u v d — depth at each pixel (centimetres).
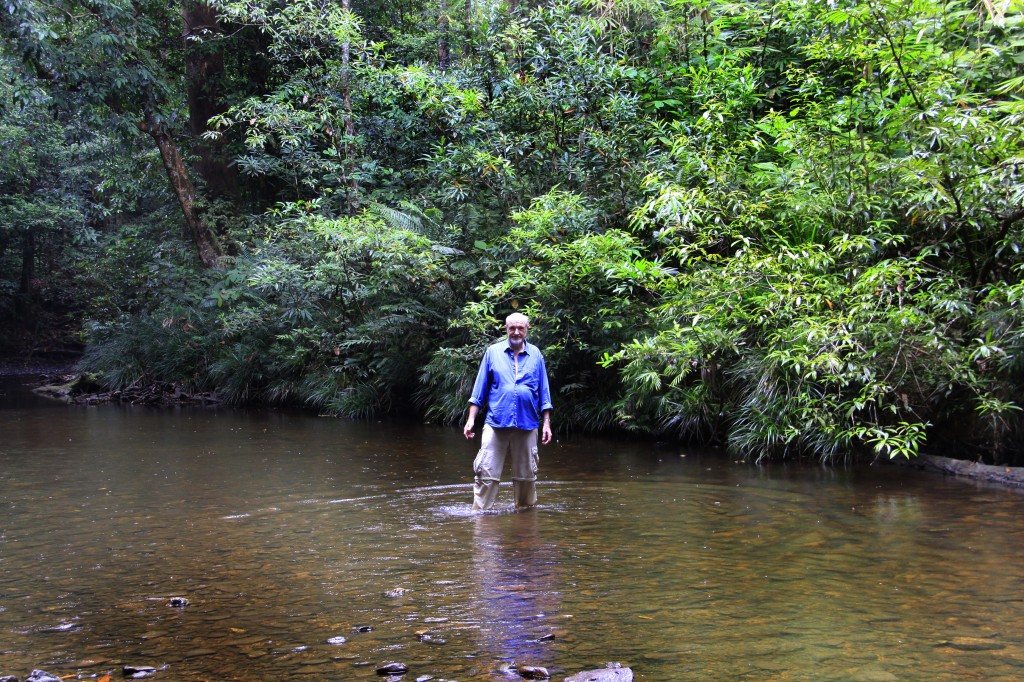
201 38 1920
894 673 330
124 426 1315
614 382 1173
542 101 1303
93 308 2308
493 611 415
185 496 745
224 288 1809
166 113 1853
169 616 417
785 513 650
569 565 503
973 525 602
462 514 663
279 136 1745
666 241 1061
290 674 336
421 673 335
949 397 884
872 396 822
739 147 1123
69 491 773
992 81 1131
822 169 987
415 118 1525
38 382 2433
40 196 3153
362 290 1452
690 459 937
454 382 1318
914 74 1042
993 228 895
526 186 1324
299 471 874
